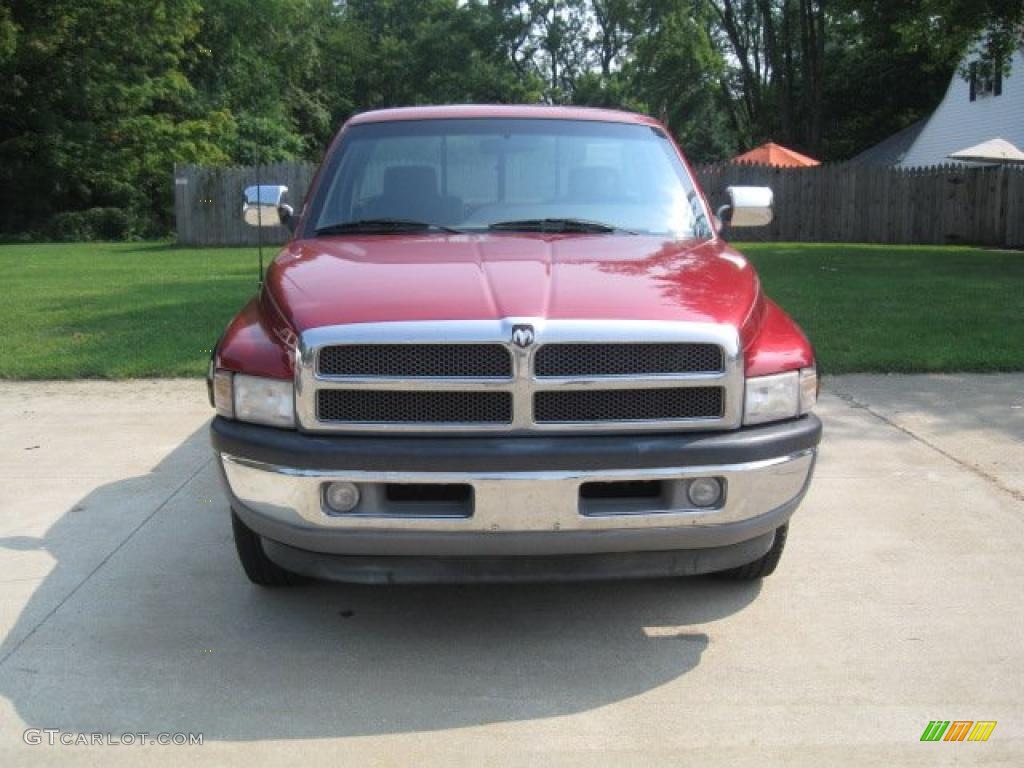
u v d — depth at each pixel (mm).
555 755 2887
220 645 3562
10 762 2836
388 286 3396
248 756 2877
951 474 5434
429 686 3279
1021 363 7945
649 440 3172
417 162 4648
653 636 3639
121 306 11234
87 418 6781
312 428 3172
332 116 56406
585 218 4434
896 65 42594
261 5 39531
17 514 4918
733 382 3211
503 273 3498
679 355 3193
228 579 4148
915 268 15195
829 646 3541
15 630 3662
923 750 2906
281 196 4832
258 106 41469
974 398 7094
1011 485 5234
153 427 6547
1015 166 23750
